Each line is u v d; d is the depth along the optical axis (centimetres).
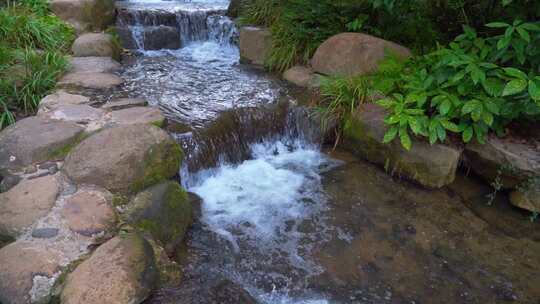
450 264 283
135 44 593
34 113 379
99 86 432
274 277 269
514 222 322
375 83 407
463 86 337
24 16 479
